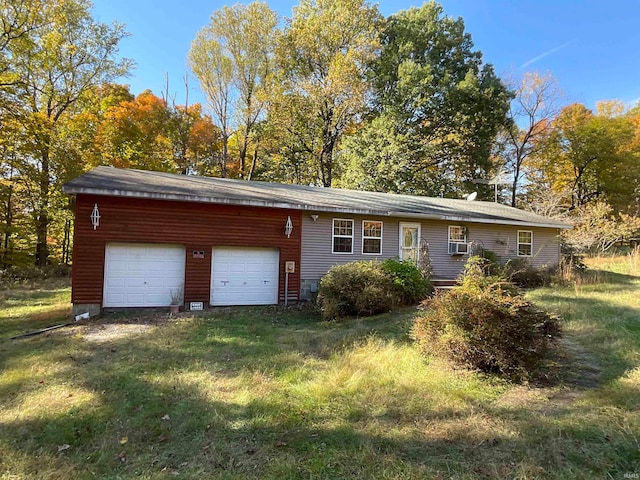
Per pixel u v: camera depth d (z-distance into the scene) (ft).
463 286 17.19
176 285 31.73
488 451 9.58
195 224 31.94
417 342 18.35
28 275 52.39
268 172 85.25
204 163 86.74
